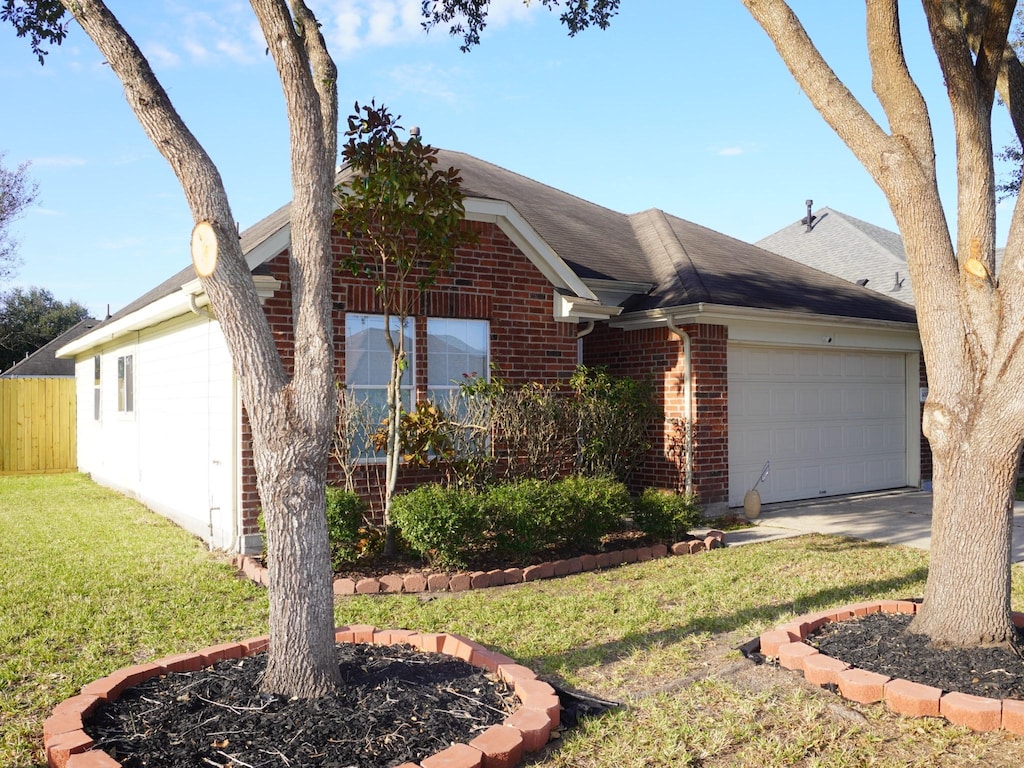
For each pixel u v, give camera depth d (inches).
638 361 476.1
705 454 448.1
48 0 263.6
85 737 150.3
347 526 307.7
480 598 276.4
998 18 217.2
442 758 144.3
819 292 550.0
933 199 210.5
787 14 225.5
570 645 223.3
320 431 170.6
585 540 349.7
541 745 158.7
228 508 345.4
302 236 172.2
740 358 478.3
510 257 406.9
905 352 574.9
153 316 413.1
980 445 201.6
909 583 292.2
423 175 324.5
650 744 162.1
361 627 219.6
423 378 381.4
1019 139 246.7
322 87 184.7
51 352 1121.4
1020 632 213.9
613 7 351.3
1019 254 196.1
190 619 247.6
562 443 386.9
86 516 455.5
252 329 169.6
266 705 163.8
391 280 369.7
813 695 184.1
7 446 751.1
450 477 374.0
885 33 216.2
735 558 339.3
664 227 593.9
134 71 165.8
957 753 156.8
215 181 169.3
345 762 143.9
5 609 257.0
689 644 223.6
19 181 1157.1
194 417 392.5
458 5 350.6
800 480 511.5
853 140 219.0
